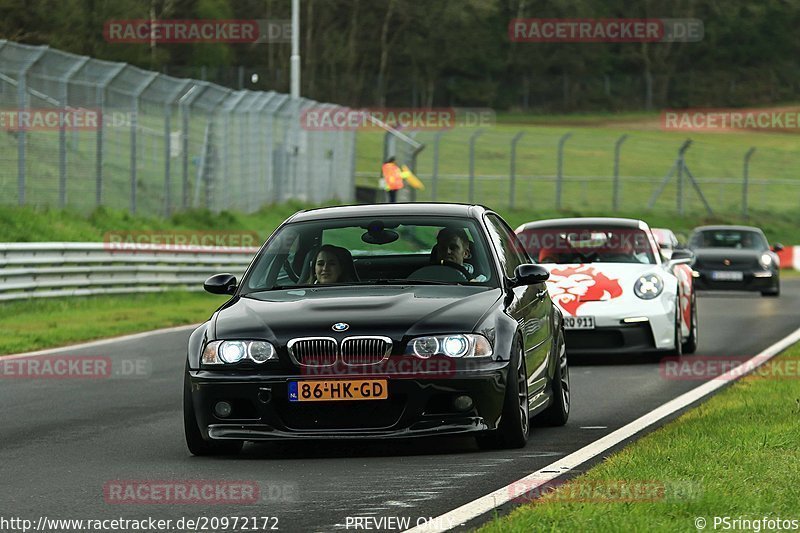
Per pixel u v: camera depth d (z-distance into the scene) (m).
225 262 103.69
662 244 86.56
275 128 139.88
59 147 99.69
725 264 103.19
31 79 96.31
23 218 95.62
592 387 45.12
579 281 53.94
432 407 29.62
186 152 114.50
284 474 28.12
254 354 29.75
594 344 53.22
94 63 101.88
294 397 29.41
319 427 29.59
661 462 26.98
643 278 54.03
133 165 106.12
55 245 80.88
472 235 33.88
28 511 24.27
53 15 196.38
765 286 102.88
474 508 23.48
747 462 26.69
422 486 26.12
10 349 59.31
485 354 29.83
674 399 41.28
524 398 31.36
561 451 30.69
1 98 95.75
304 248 33.97
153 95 109.31
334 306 30.75
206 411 29.98
